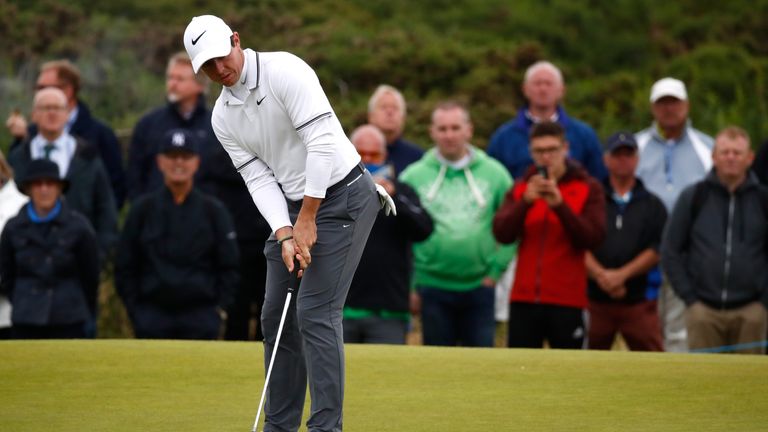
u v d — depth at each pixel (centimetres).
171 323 2625
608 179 2791
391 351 2081
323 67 6309
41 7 6725
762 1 7556
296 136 1423
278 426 1473
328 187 1420
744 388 1717
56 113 2819
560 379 1791
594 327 2758
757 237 2636
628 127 5941
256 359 1956
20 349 2047
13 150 3081
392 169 2725
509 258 2755
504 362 1945
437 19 7100
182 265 2611
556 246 2516
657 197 2764
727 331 2644
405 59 6262
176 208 2616
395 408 1583
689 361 1962
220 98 1462
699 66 6819
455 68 6197
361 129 2692
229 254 2645
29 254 2539
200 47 1380
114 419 1507
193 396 1664
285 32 6725
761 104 6153
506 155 3009
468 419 1513
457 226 2706
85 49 6450
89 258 2586
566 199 2519
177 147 2583
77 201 2809
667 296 2989
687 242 2684
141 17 6819
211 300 2639
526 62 6400
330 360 1412
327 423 1406
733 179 2644
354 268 1453
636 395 1669
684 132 3041
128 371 1847
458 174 2767
